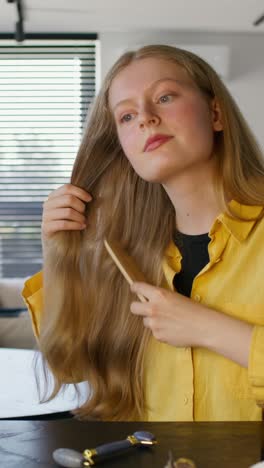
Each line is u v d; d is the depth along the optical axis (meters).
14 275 4.63
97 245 1.24
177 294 1.00
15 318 3.08
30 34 4.39
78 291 1.23
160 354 1.13
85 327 1.23
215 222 1.10
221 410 1.06
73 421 0.90
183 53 1.14
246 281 1.08
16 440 0.82
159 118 1.05
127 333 1.19
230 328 0.95
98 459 0.74
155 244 1.20
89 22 4.12
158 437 0.82
